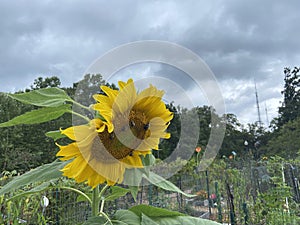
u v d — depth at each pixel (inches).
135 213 23.4
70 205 89.0
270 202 163.0
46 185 23.4
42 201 78.3
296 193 184.7
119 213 22.8
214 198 170.4
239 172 192.7
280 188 165.8
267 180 183.6
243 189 186.9
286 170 195.5
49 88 20.4
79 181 18.8
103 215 22.8
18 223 69.4
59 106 19.6
